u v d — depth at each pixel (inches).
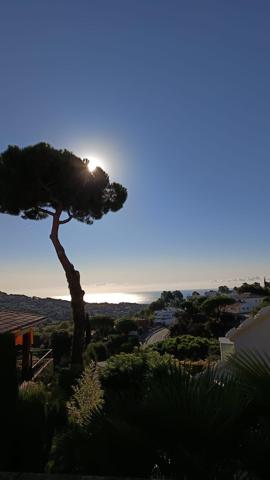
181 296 4909.0
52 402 242.7
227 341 494.0
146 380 116.0
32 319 521.3
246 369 106.1
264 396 97.7
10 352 159.9
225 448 85.2
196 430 83.4
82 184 657.6
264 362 109.2
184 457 83.5
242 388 100.1
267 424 95.7
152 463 88.7
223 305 2076.8
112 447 92.4
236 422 88.2
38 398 203.9
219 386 96.7
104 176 697.0
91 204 684.7
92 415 107.1
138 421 90.2
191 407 84.5
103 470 93.8
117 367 343.3
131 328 2123.5
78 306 652.7
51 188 644.7
